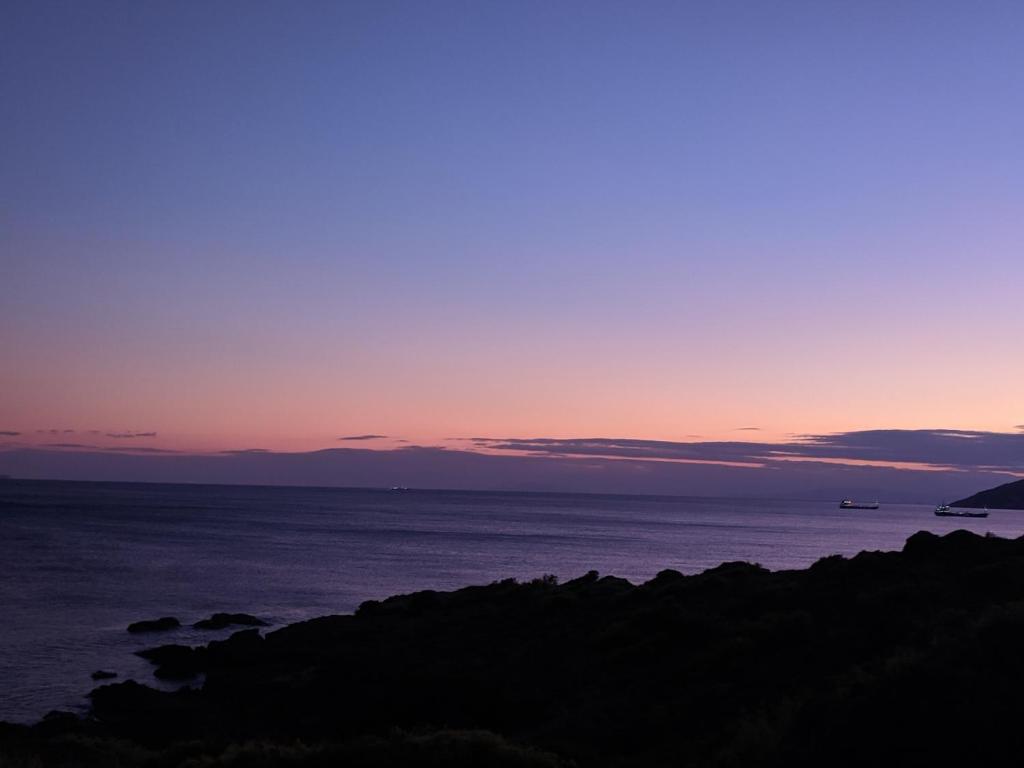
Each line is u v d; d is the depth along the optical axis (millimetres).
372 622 40906
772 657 24172
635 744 20328
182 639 47531
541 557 104625
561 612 35719
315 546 113125
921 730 15211
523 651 30734
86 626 50469
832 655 23203
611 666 27156
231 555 96875
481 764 16453
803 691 20453
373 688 28172
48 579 69625
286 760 16906
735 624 27969
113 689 32531
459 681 27500
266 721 27281
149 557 90750
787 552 119625
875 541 150375
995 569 27422
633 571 89000
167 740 25391
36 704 32656
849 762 15234
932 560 30812
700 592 34094
